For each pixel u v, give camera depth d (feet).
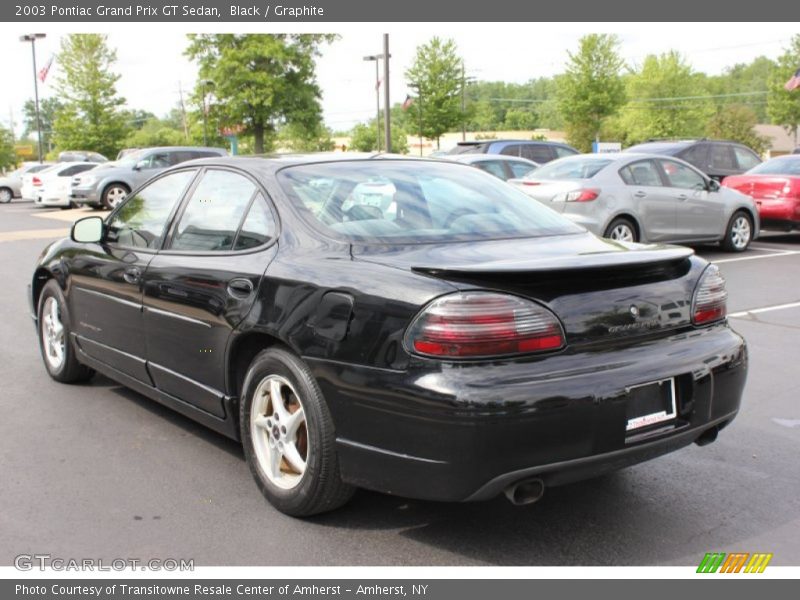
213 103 119.24
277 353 11.29
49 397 17.35
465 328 9.38
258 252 12.15
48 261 17.90
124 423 15.66
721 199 39.22
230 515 11.66
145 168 74.18
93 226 15.85
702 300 11.27
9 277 35.37
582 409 9.52
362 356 10.07
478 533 11.18
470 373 9.35
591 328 10.00
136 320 14.62
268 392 11.84
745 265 36.11
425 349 9.52
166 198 14.85
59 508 11.88
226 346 12.25
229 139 128.47
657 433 10.27
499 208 13.06
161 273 13.79
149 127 427.74
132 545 10.79
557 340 9.73
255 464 12.00
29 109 396.98
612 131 234.58
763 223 43.75
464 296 9.50
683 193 37.29
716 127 233.35
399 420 9.72
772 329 23.62
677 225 37.29
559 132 332.19
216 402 12.80
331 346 10.41
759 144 231.91
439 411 9.32
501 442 9.23
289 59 117.29
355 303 10.24
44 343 18.65
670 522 11.52
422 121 129.39
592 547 10.78
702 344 10.94
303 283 10.99
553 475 9.68
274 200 12.41
